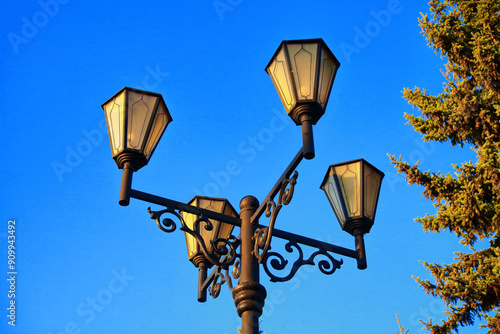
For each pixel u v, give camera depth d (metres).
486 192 9.93
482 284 9.52
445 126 10.88
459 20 10.83
